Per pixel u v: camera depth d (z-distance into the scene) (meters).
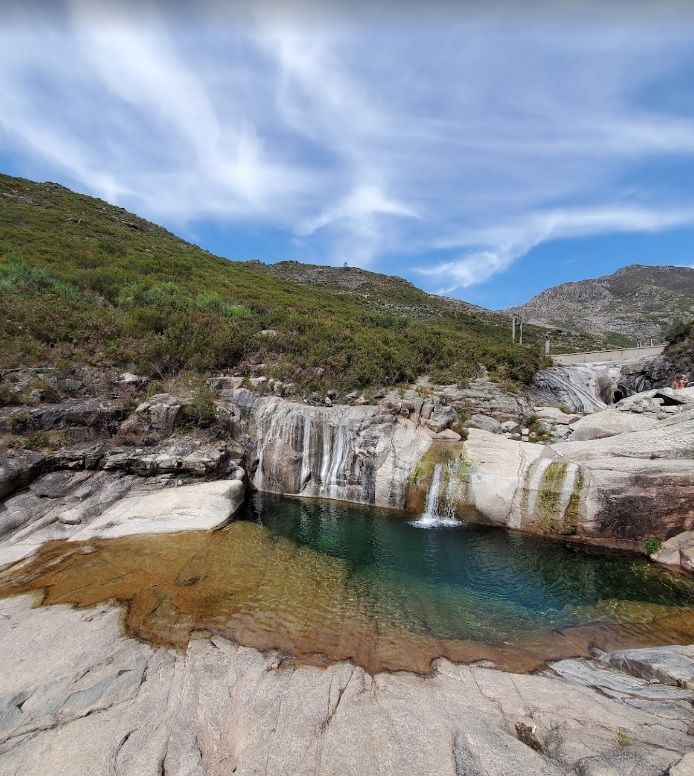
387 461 16.56
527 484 13.94
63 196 53.91
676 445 13.16
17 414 14.60
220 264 47.12
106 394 18.05
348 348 23.14
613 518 12.51
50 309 21.67
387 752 4.99
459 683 6.61
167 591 9.26
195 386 20.06
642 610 9.26
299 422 18.03
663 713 5.57
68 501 13.14
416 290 93.88
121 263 33.44
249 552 11.48
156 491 14.60
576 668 7.20
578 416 18.91
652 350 30.11
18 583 9.48
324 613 8.73
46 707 5.86
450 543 12.95
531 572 11.12
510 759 4.77
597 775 4.33
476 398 19.80
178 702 5.98
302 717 5.67
